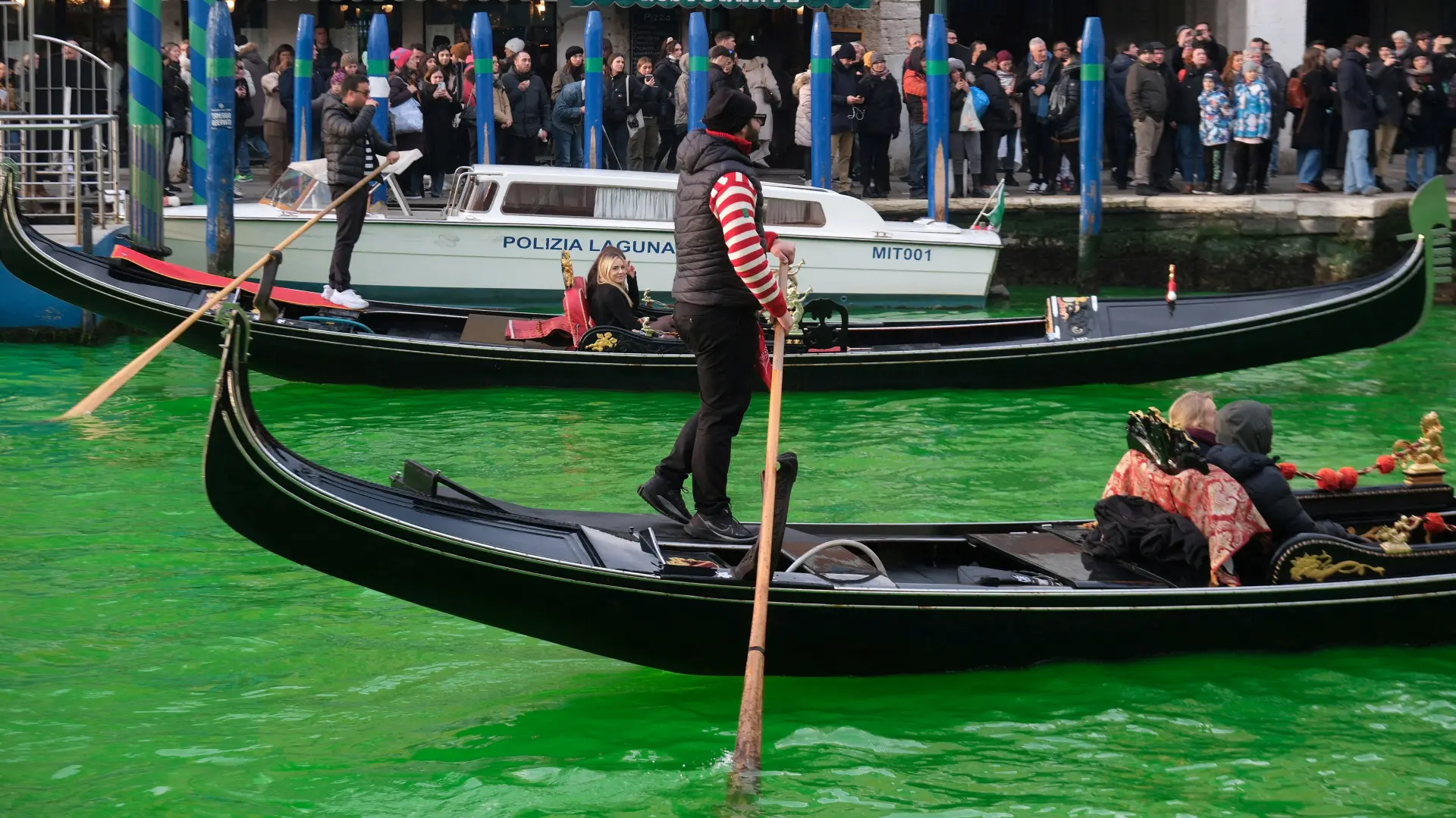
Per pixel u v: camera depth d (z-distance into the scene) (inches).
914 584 241.9
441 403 453.1
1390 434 428.5
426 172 744.3
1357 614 237.5
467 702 229.3
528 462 385.4
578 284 486.6
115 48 891.4
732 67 732.7
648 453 395.9
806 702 226.1
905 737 214.4
